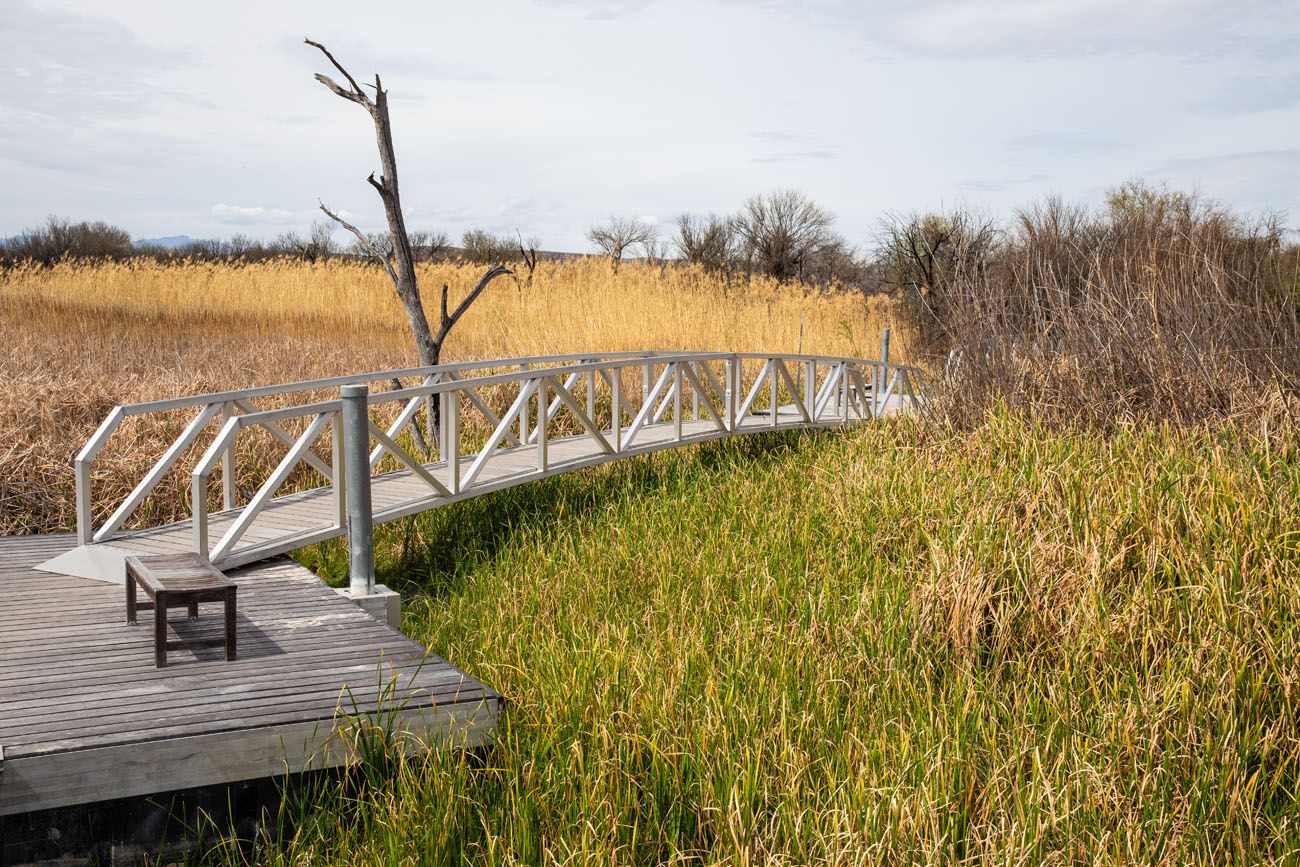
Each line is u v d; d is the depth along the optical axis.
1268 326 8.50
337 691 4.31
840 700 5.01
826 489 8.24
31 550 6.47
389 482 8.04
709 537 7.47
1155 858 3.82
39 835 3.62
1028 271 9.45
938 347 14.88
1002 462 7.43
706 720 4.48
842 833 3.69
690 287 18.44
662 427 10.70
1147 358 8.27
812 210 34.12
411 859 3.71
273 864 3.77
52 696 4.12
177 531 6.48
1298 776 4.37
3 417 8.82
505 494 8.67
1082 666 5.22
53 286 21.34
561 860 3.71
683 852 3.85
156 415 9.41
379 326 18.92
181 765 3.79
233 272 23.11
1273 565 5.53
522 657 5.49
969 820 3.91
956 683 5.01
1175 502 6.22
